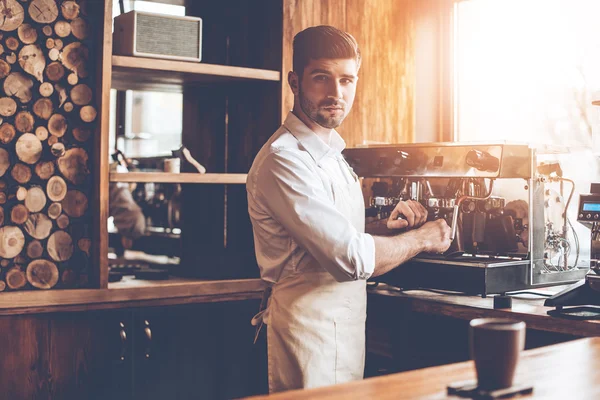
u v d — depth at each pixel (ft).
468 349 8.43
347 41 6.93
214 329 9.97
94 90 9.22
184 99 11.36
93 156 9.23
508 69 11.00
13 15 8.75
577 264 9.11
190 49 9.64
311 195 6.56
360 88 11.10
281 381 7.04
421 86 11.96
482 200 8.66
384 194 9.36
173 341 9.61
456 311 8.12
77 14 9.12
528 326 7.38
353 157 9.49
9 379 8.39
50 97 9.04
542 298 8.64
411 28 11.84
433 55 11.91
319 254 6.49
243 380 10.23
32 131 8.94
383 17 11.42
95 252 9.05
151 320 9.42
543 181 8.53
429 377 4.05
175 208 13.56
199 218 11.12
